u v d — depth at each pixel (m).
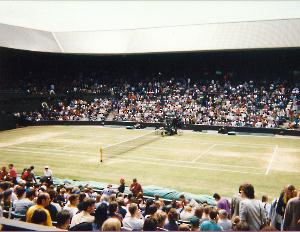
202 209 11.11
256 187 22.58
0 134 44.72
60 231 4.45
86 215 9.27
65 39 66.12
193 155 32.16
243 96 54.34
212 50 57.81
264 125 46.19
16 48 55.59
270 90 54.47
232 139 41.31
